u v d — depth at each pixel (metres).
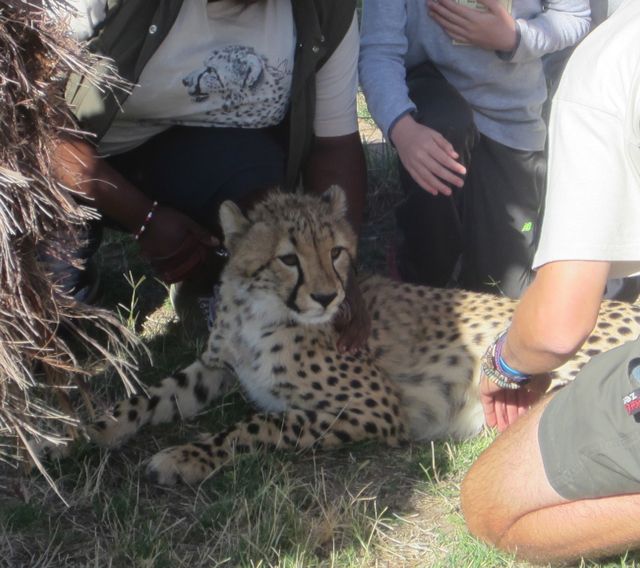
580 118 1.47
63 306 1.54
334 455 1.90
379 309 2.10
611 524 1.54
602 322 2.03
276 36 2.01
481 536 1.65
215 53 1.99
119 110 1.92
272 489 1.77
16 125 1.45
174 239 2.00
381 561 1.66
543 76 2.36
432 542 1.70
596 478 1.51
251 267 1.96
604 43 1.47
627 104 1.44
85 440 1.83
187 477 1.79
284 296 1.93
